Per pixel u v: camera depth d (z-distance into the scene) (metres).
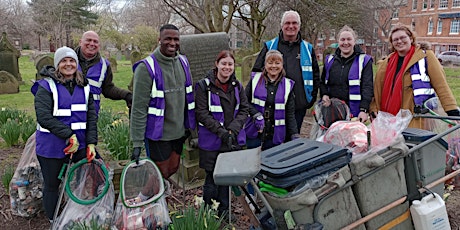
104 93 4.36
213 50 4.98
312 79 4.42
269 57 3.86
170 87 3.51
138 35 33.78
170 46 3.43
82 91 3.45
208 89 3.55
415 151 2.99
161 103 3.48
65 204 3.60
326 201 2.56
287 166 2.48
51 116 3.27
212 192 3.69
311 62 4.39
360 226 2.74
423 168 3.07
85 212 3.29
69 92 3.38
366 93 4.34
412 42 4.18
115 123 5.62
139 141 3.44
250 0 16.03
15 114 7.12
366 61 4.38
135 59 18.84
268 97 3.92
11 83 12.36
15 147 6.21
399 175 2.89
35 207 3.91
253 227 2.69
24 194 3.85
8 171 4.36
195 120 3.77
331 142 3.18
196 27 14.52
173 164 3.81
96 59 4.08
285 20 4.26
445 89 4.02
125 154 4.89
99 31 36.66
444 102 4.02
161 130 3.51
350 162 2.67
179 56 3.68
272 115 3.94
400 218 2.92
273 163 2.55
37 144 3.40
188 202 4.14
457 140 4.29
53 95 3.30
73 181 3.50
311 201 2.41
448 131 3.04
